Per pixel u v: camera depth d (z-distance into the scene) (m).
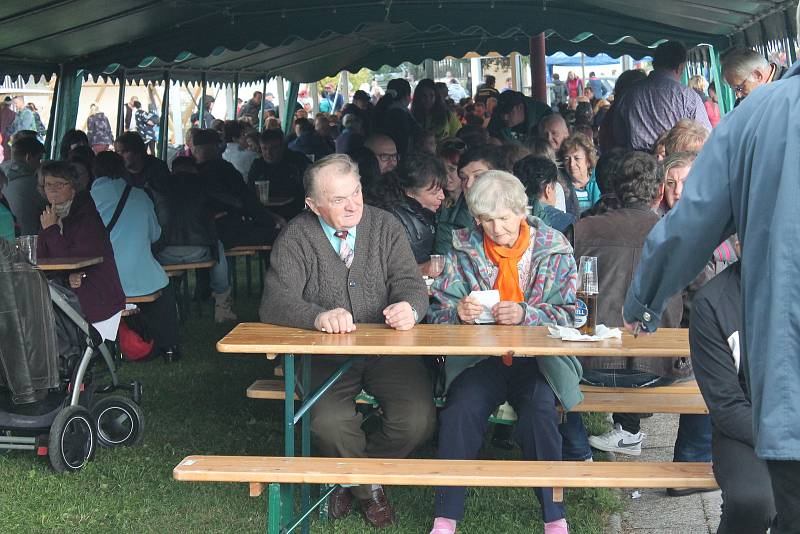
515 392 4.10
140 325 7.43
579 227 4.52
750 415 3.09
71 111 11.52
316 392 3.91
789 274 2.25
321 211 4.16
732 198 2.47
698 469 3.39
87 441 5.09
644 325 2.82
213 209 9.55
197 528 4.25
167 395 6.52
